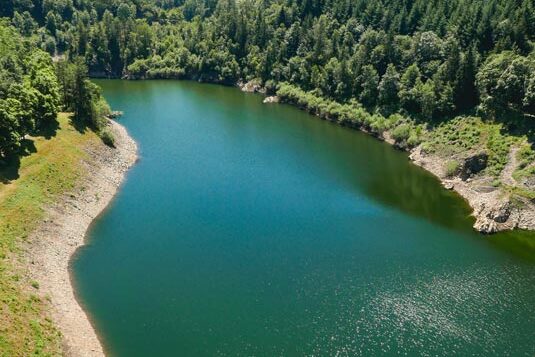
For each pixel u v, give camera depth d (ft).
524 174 386.32
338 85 614.34
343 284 293.64
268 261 315.37
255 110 646.74
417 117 524.93
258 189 414.21
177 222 358.84
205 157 478.18
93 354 236.02
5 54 521.65
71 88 467.93
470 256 326.44
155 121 581.12
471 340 250.37
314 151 503.20
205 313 267.59
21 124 381.40
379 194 411.95
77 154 412.77
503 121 445.37
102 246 326.85
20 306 242.58
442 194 415.03
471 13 548.31
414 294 285.02
